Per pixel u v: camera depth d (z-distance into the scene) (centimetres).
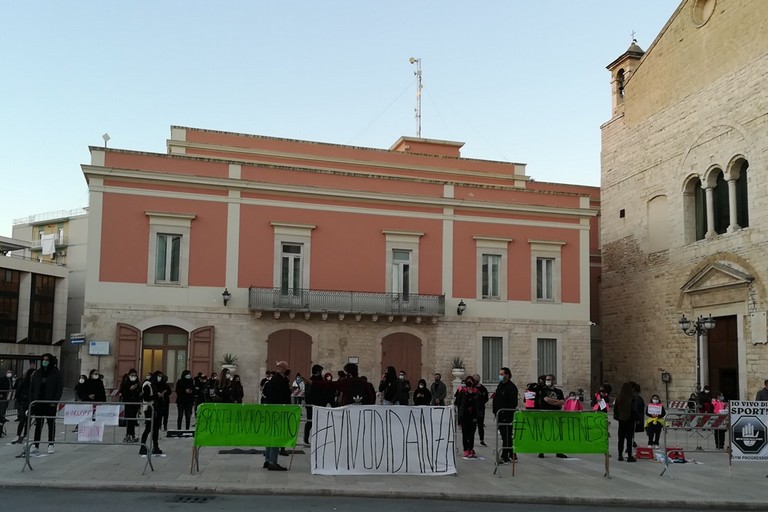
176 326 3009
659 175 3484
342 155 3912
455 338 3306
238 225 3123
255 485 1200
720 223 3109
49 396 1533
